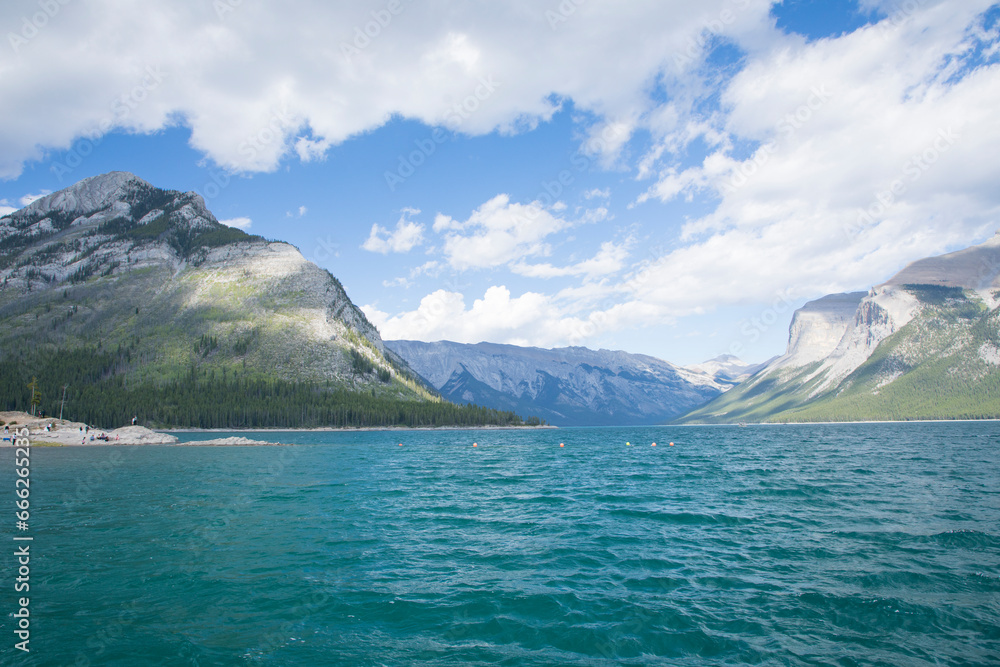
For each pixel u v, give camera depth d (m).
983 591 18.61
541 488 48.34
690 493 43.84
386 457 90.56
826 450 101.50
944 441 125.00
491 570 22.14
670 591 19.33
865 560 22.53
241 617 17.11
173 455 91.19
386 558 24.02
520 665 13.76
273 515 34.44
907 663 13.65
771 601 18.12
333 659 14.16
